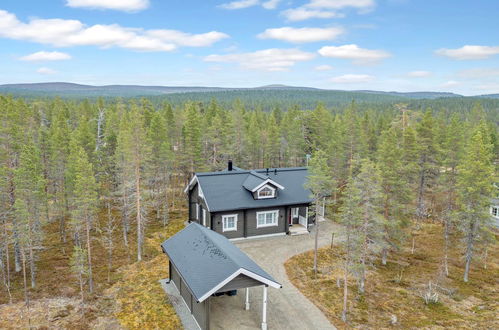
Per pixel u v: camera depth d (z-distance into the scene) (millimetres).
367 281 27391
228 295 24344
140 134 30609
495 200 40781
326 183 30656
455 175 35594
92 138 44438
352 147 50656
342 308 23297
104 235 36688
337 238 35406
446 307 23922
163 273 28203
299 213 38062
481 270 30391
